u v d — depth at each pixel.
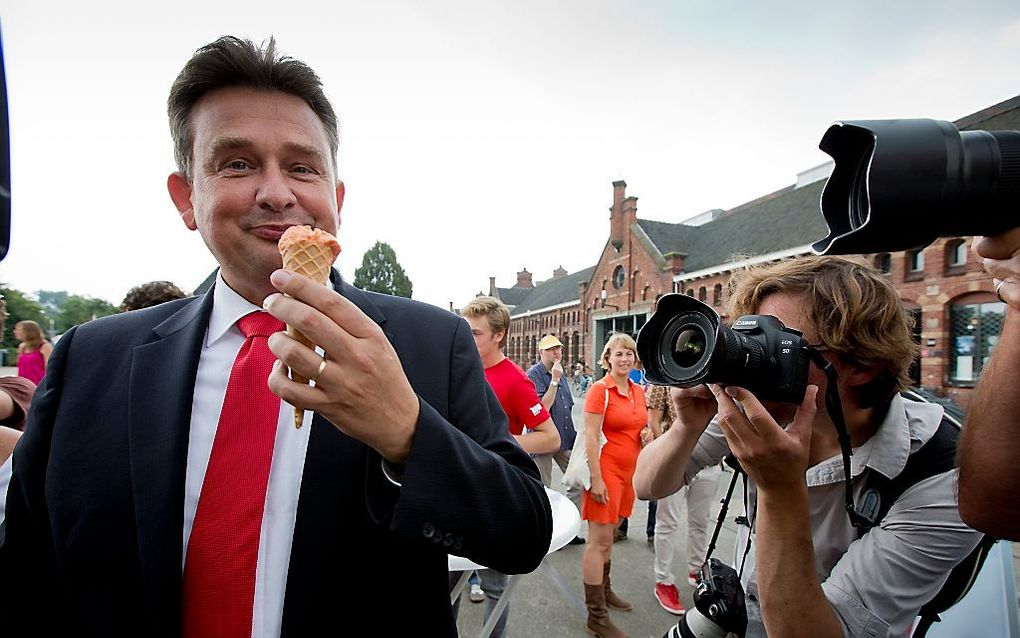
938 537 1.07
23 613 0.96
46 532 1.00
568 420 4.79
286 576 0.90
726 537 4.53
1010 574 1.68
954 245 12.88
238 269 1.03
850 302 1.12
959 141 0.80
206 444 0.97
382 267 52.00
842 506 1.28
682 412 1.47
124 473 0.93
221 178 1.00
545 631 3.21
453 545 0.81
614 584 3.82
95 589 0.89
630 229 29.66
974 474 0.93
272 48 1.03
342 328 0.70
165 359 1.03
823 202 0.99
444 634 1.00
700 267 24.45
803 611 1.00
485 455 0.90
